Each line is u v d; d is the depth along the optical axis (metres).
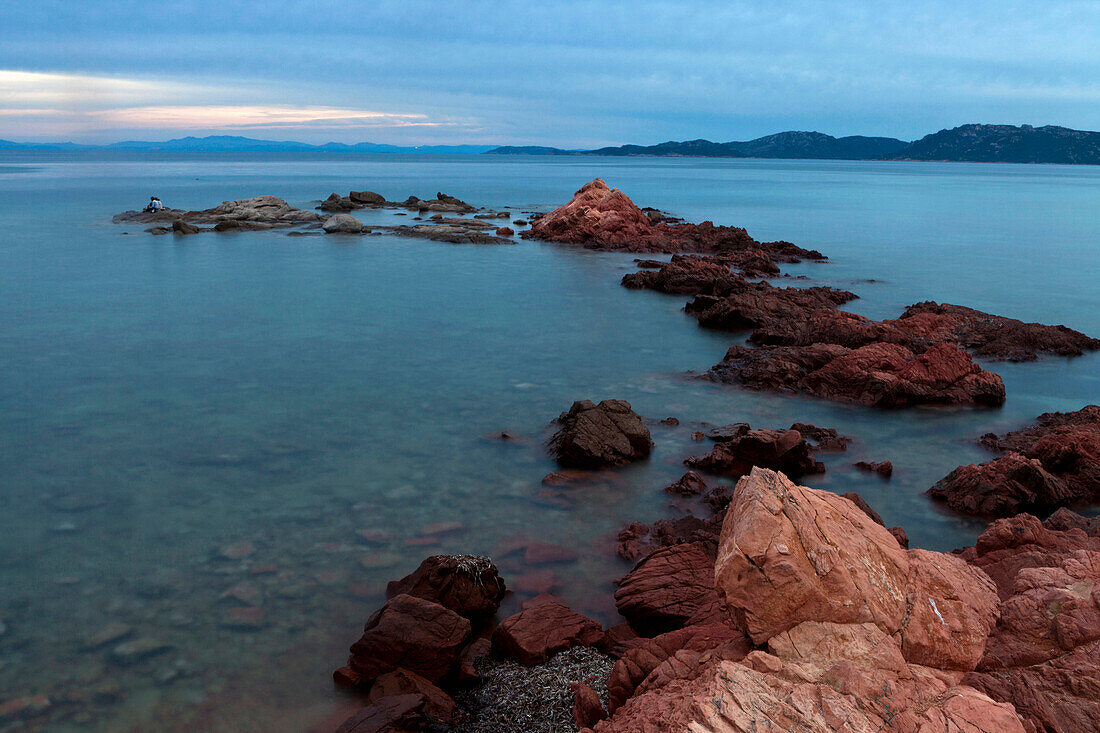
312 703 7.93
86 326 24.78
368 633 8.22
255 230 53.81
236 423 16.23
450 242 48.69
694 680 5.89
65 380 19.02
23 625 9.21
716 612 8.53
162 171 150.88
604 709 6.79
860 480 13.98
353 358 21.59
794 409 17.95
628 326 26.36
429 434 15.80
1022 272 39.50
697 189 120.75
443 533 11.65
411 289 32.66
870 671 5.51
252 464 14.12
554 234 51.75
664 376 20.38
